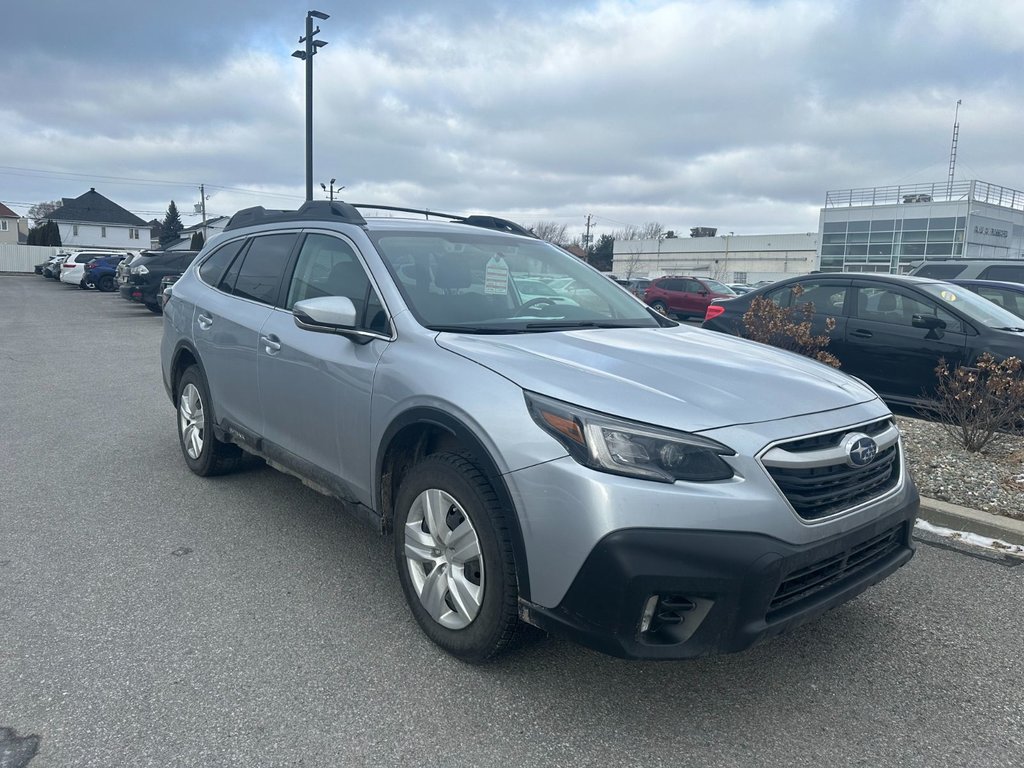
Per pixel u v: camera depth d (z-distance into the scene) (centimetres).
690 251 8188
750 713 282
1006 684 306
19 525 452
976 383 611
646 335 368
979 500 508
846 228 5256
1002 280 1114
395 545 333
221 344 475
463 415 288
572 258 470
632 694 291
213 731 263
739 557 245
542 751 257
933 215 4838
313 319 344
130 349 1330
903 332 758
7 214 7838
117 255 3681
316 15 1658
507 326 353
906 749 264
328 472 380
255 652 315
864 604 374
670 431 256
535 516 263
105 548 420
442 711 278
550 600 263
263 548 423
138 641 322
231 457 534
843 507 277
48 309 2281
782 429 269
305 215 451
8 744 254
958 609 371
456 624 303
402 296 354
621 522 247
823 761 256
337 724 269
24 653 310
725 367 314
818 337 736
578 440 258
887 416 316
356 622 341
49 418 749
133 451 623
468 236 429
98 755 250
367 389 341
